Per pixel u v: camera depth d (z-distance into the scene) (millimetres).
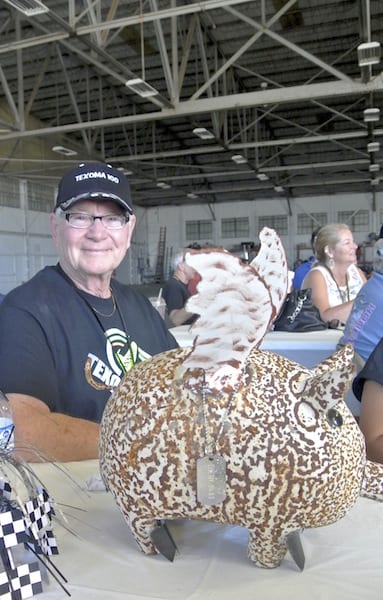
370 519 689
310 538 640
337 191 20625
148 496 550
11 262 16047
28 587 516
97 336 1302
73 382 1238
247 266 431
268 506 522
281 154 17969
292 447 516
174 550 592
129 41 10523
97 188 1284
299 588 533
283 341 2432
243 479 519
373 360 1074
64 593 529
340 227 3098
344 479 536
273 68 12531
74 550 618
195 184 21000
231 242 22031
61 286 1312
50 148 17156
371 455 1020
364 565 578
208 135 12148
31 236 16922
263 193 21188
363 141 16969
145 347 1415
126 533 659
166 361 584
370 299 1772
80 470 908
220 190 20375
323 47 11320
